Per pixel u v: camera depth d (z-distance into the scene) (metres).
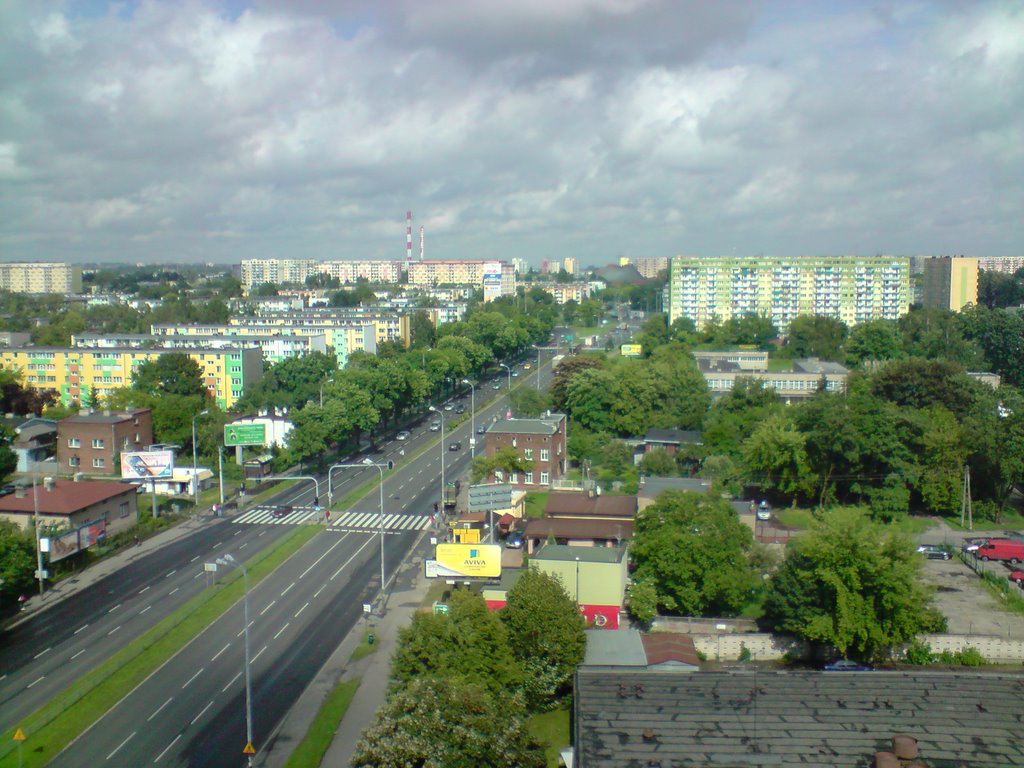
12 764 57.81
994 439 121.62
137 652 76.38
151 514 120.12
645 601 80.81
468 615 66.06
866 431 121.62
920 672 58.09
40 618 84.44
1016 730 50.69
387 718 50.22
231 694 69.06
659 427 162.12
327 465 156.00
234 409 182.12
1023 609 87.31
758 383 164.25
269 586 94.31
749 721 51.81
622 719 52.19
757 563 87.50
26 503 103.69
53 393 186.50
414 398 195.38
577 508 107.00
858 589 73.94
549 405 185.00
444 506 125.56
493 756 48.88
